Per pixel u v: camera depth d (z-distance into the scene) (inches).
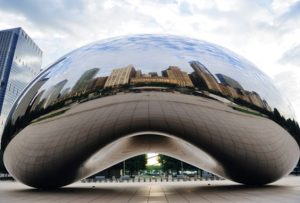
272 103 566.6
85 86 513.0
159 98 504.1
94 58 546.0
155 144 776.9
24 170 594.9
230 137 543.2
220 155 594.6
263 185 735.1
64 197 477.4
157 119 542.0
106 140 568.1
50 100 524.7
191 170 2837.1
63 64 570.3
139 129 568.7
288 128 583.5
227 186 733.3
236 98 527.8
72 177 642.2
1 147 596.1
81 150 559.5
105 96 505.0
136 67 516.1
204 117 522.0
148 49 547.2
